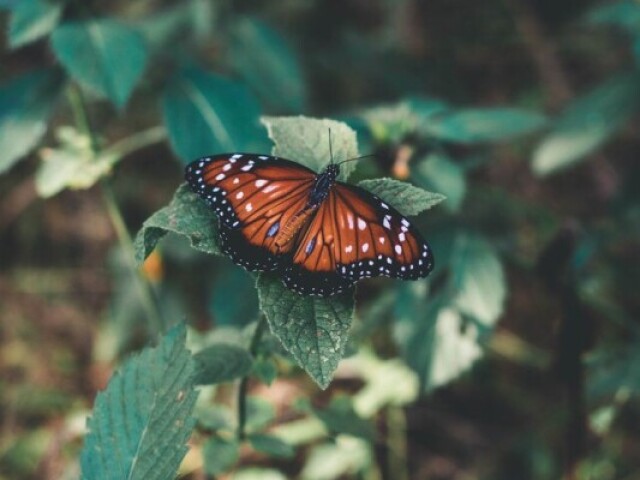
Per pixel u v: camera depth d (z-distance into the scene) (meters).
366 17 0.90
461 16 0.93
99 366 0.71
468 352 0.51
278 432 0.53
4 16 0.79
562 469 0.63
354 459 0.55
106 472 0.31
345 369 0.59
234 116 0.49
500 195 0.58
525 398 0.69
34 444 0.63
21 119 0.48
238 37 0.67
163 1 0.81
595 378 0.53
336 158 0.33
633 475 0.61
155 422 0.31
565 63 0.90
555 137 0.62
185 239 0.65
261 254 0.31
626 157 0.83
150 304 0.52
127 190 0.81
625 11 0.60
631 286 0.68
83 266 0.78
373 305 0.54
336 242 0.31
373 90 0.82
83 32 0.46
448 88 0.79
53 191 0.46
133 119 0.82
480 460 0.65
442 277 0.52
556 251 0.53
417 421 0.67
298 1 0.80
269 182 0.32
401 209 0.32
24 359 0.71
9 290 0.77
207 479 0.42
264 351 0.36
